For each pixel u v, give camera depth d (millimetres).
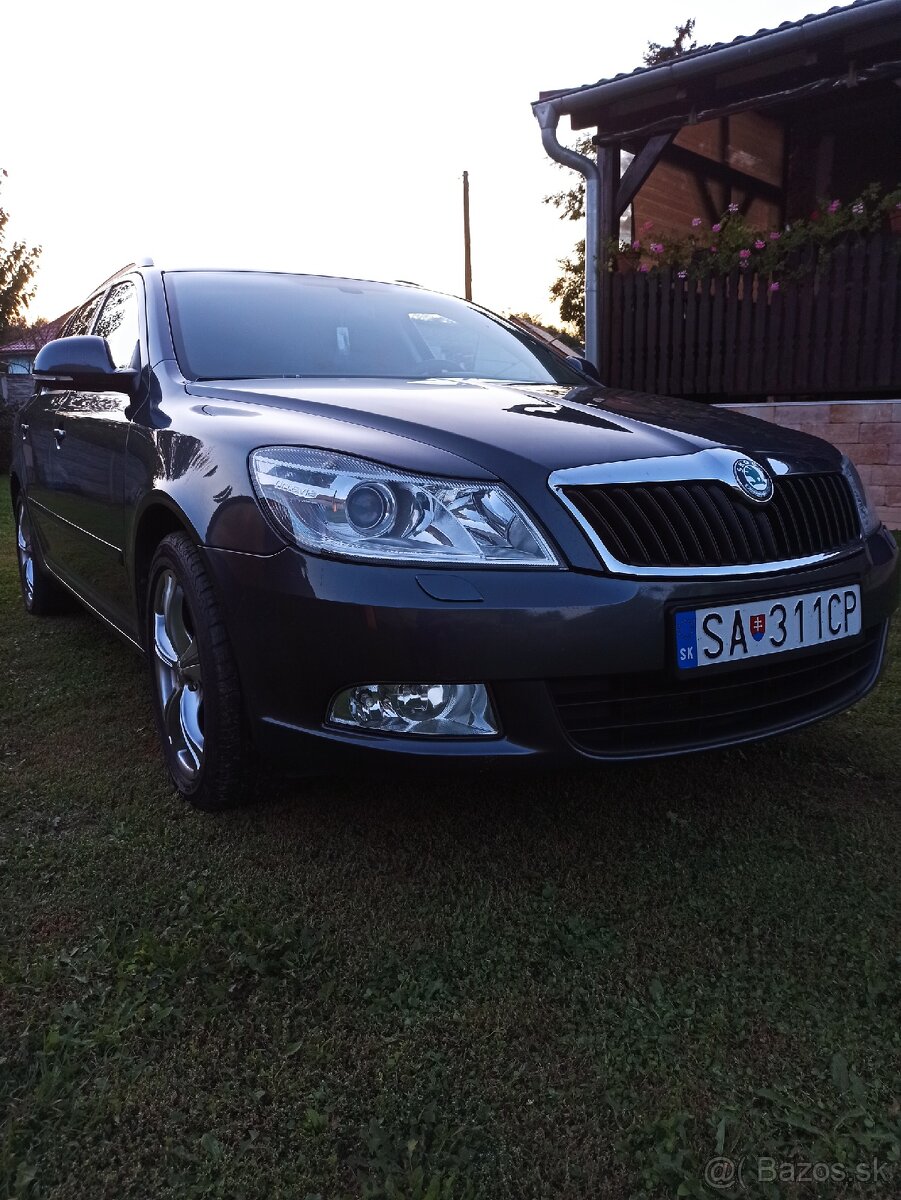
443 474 1776
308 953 1688
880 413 5832
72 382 2811
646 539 1808
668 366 6898
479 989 1609
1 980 1605
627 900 1884
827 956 1694
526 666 1707
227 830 2156
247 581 1851
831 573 2082
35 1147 1271
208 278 3039
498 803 2307
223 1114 1333
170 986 1599
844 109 8500
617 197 7418
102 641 3850
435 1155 1258
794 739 2740
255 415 2131
